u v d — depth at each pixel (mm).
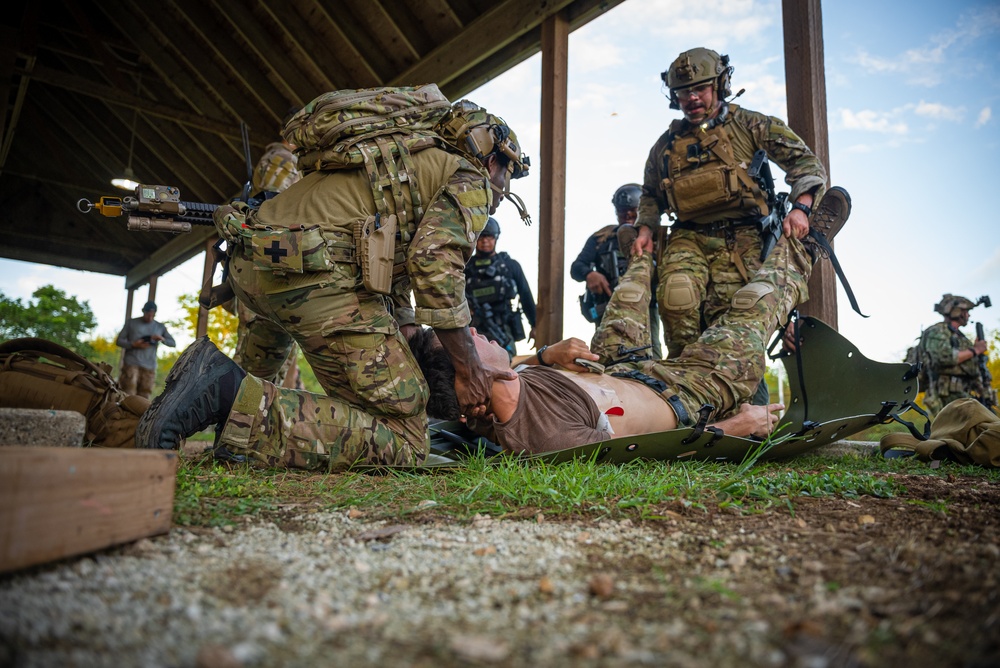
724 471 2650
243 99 10078
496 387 2648
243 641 891
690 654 872
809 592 1113
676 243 4125
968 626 946
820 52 4211
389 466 2490
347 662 839
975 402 3424
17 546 1074
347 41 8164
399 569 1256
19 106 10758
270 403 2406
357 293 2547
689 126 4043
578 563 1311
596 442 2518
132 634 905
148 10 9594
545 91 5738
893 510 1831
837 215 3943
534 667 835
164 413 2320
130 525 1323
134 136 12242
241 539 1452
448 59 7207
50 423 1739
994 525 1615
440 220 2533
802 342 3820
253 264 2508
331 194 2580
